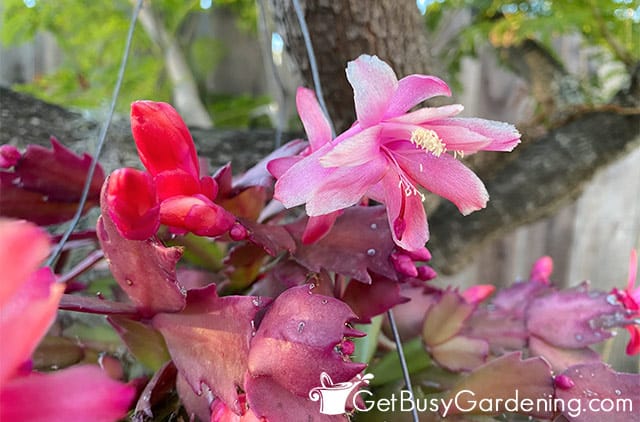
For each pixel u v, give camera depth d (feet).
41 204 0.62
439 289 0.71
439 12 1.68
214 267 0.66
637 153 1.88
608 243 1.94
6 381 0.25
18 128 1.02
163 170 0.47
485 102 2.05
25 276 0.24
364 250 0.53
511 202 1.26
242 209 0.58
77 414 0.28
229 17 2.16
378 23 0.76
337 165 0.41
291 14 0.74
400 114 0.46
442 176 0.47
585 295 0.68
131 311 0.46
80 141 1.06
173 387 0.52
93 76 1.77
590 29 1.48
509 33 1.45
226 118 2.01
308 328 0.39
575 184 1.30
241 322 0.43
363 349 0.60
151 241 0.43
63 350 0.59
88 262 0.55
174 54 1.79
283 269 0.54
